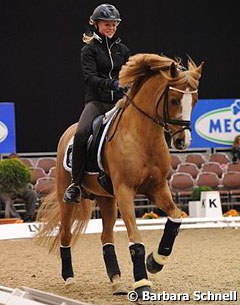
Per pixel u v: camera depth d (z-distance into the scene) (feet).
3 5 78.43
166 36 83.25
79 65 80.64
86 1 80.84
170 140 28.58
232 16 84.48
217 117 74.90
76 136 30.48
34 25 79.30
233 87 84.53
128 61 28.48
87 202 33.50
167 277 33.88
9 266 40.47
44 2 79.56
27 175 60.54
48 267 39.68
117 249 46.98
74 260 42.47
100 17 30.19
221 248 46.06
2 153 68.49
